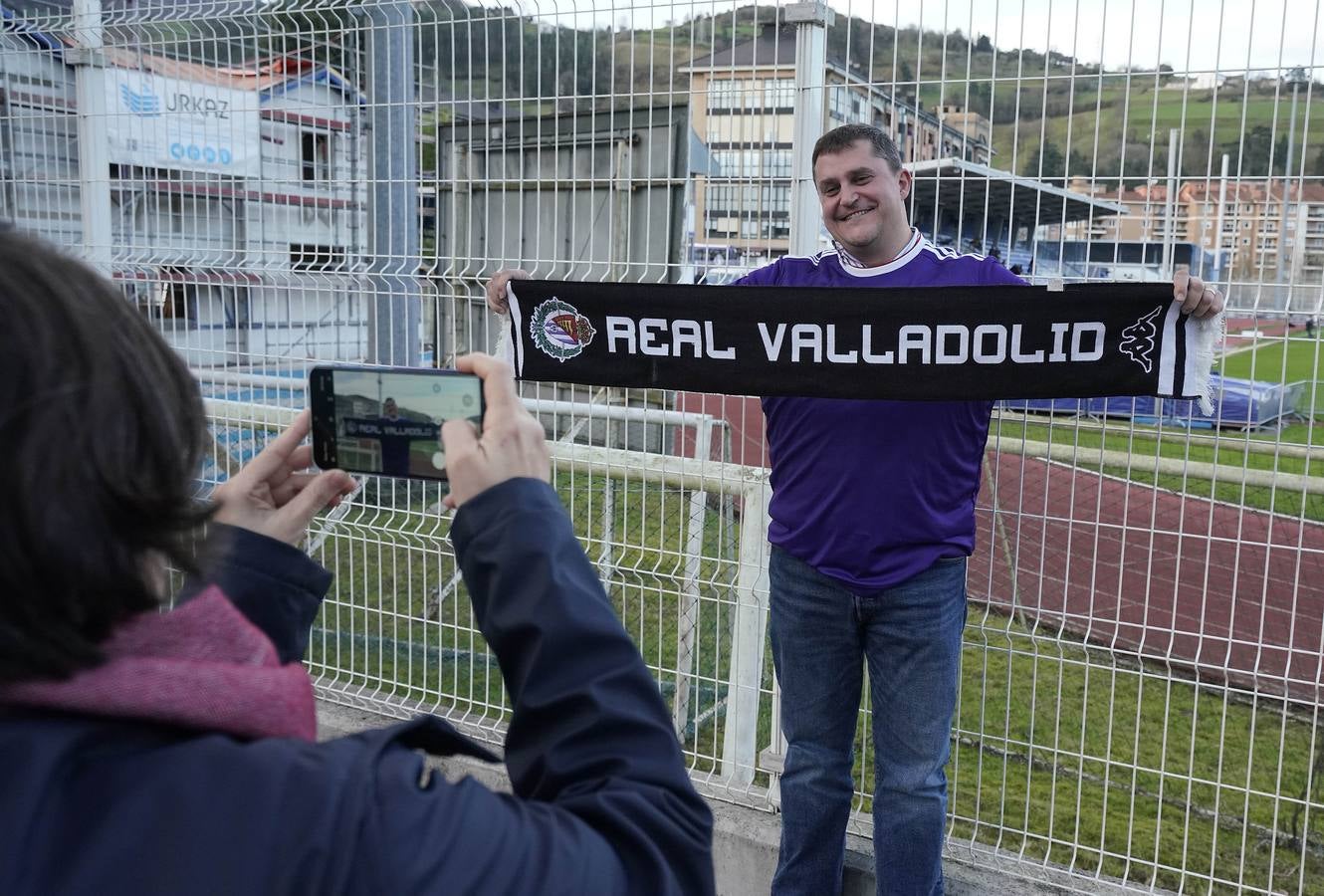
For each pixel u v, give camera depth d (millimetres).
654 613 3961
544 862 690
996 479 2672
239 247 3609
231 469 3418
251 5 3398
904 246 2564
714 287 2568
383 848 636
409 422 1074
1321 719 3889
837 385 2473
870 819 2938
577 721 797
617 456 3066
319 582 1027
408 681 3754
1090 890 2635
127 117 3678
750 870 2891
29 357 621
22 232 698
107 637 667
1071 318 2344
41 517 604
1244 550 5328
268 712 685
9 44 3834
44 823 591
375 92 3557
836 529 2445
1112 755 3666
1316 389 2305
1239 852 3127
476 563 850
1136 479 3203
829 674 2539
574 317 2729
